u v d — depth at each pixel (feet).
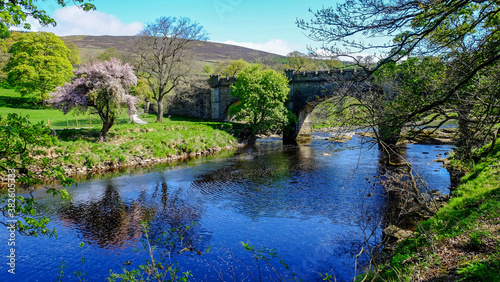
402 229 40.37
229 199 57.36
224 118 178.91
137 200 57.06
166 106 182.60
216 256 36.45
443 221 33.78
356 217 46.70
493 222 27.84
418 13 19.99
